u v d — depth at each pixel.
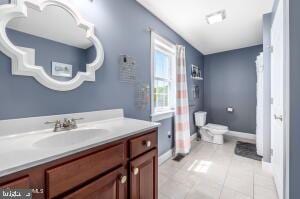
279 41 1.57
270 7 2.00
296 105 1.12
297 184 1.12
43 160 0.63
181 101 2.64
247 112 3.71
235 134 3.88
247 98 3.71
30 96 1.03
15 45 0.96
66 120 1.14
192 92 3.60
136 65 1.87
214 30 2.71
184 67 2.72
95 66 1.38
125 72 1.71
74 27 1.25
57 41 1.16
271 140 2.05
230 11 2.10
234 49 3.83
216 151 2.86
